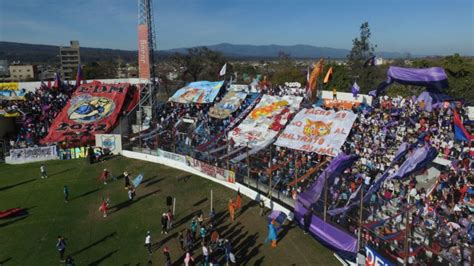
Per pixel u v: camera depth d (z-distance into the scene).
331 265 25.14
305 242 28.20
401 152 26.97
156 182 42.03
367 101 50.41
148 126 60.06
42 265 26.55
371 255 21.92
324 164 35.88
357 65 82.31
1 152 52.81
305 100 50.31
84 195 39.06
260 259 26.31
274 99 50.94
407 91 67.88
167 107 65.38
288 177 36.09
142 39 55.62
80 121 59.44
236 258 26.53
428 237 23.19
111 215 34.38
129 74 137.75
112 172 45.66
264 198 34.66
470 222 23.44
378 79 83.50
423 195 28.17
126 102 64.19
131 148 52.78
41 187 41.47
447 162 32.22
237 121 50.78
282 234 29.56
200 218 30.92
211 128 52.72
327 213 27.06
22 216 34.38
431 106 37.81
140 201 37.28
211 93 61.16
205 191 39.00
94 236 30.59
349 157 27.17
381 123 42.09
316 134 39.34
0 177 44.88
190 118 57.75
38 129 58.38
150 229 31.55
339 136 37.81
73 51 186.38
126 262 26.77
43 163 49.97
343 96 53.34
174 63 121.06
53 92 66.62
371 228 23.89
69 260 24.84
